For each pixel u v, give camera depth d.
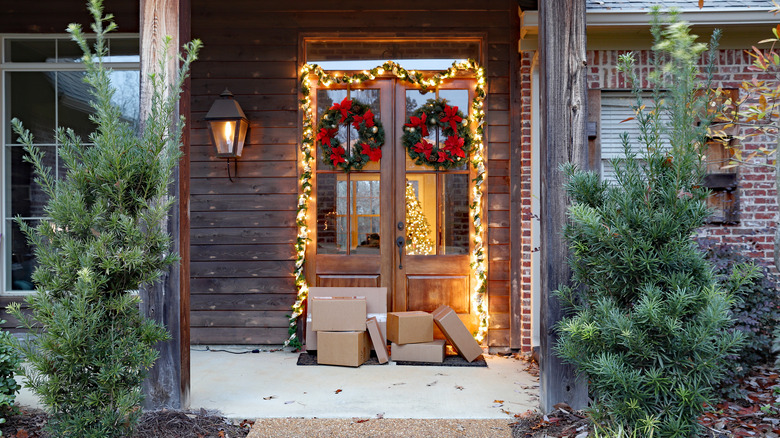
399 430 3.00
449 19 4.96
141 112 3.13
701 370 2.31
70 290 2.51
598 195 2.71
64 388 2.49
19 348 2.48
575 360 2.58
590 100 4.71
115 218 2.46
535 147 4.81
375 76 4.95
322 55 5.03
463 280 5.00
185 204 3.24
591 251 2.55
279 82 5.00
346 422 3.11
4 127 4.99
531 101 4.85
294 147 5.01
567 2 3.19
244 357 4.68
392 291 5.00
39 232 2.47
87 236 2.50
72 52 5.04
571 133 3.17
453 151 4.95
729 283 2.50
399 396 3.60
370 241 5.02
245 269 5.00
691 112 2.52
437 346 4.48
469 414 3.25
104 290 2.55
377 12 4.98
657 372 2.30
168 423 2.95
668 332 2.28
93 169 2.51
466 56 5.01
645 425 2.30
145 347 2.58
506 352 4.89
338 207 5.03
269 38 5.00
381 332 4.68
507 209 4.96
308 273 5.01
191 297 5.00
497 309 4.95
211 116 4.73
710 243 3.84
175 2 3.16
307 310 4.76
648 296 2.36
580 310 2.74
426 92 5.02
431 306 5.01
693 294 2.30
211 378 4.02
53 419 2.49
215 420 3.10
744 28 4.56
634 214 2.44
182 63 3.21
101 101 2.56
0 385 2.96
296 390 3.73
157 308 3.14
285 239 5.01
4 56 5.00
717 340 2.30
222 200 5.01
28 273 5.02
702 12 4.40
